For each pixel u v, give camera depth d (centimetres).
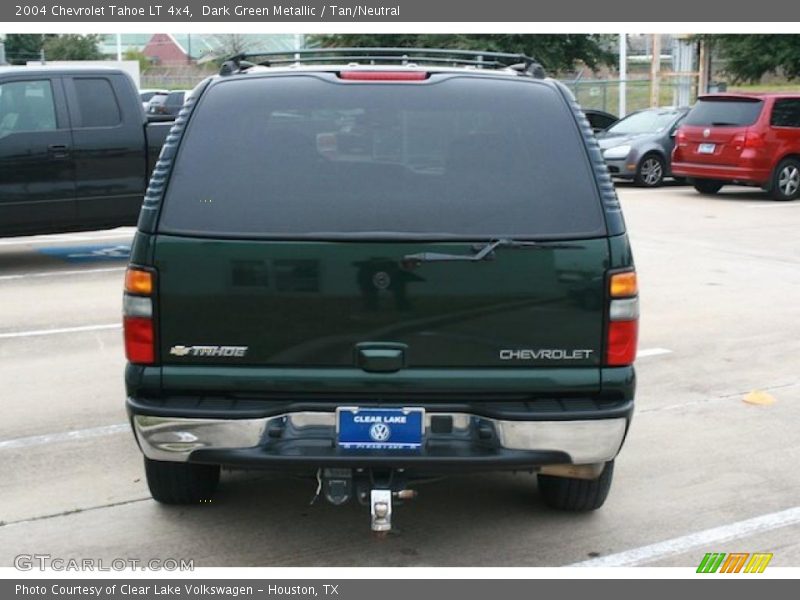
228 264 365
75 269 1066
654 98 2923
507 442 368
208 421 365
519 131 381
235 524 441
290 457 364
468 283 365
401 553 415
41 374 676
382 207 368
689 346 767
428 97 385
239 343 368
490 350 369
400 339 367
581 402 375
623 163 1906
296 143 377
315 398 371
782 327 827
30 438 549
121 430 563
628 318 372
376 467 365
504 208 369
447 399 371
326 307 366
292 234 364
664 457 532
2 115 995
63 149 1021
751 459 530
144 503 462
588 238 368
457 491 480
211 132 379
